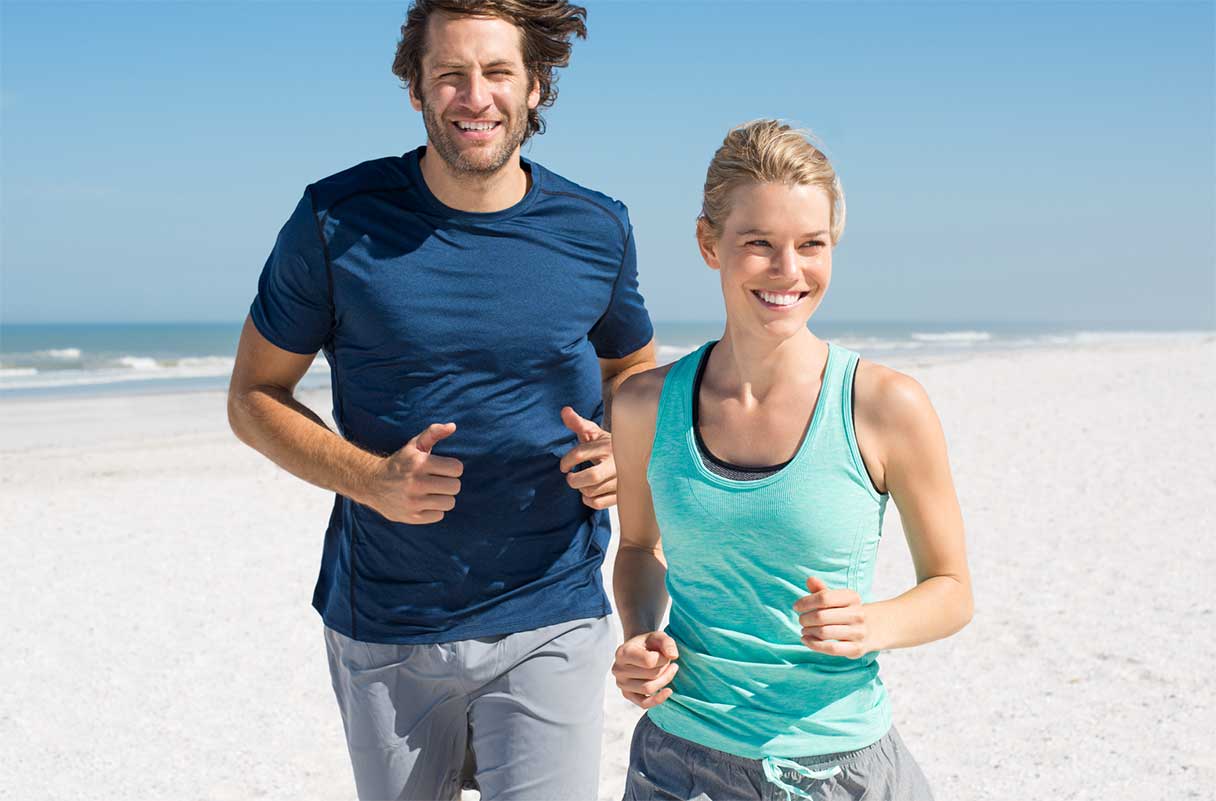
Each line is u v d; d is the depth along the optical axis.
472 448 2.58
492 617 2.63
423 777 2.72
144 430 17.12
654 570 2.38
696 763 2.05
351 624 2.66
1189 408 15.27
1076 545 7.97
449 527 2.59
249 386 2.73
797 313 1.98
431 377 2.58
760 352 2.04
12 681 5.73
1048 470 10.99
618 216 2.75
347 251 2.55
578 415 2.68
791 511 1.98
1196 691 5.13
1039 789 4.21
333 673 2.79
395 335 2.56
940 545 2.05
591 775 2.75
